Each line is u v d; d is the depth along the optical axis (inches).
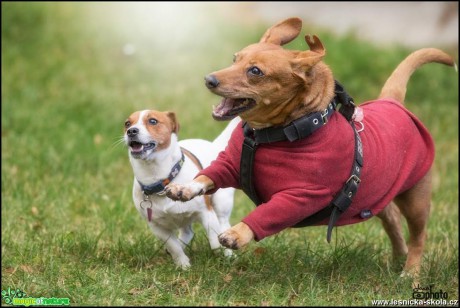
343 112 327.6
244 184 323.0
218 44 872.3
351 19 965.8
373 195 333.1
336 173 313.0
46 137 621.9
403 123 351.9
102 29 883.4
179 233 409.1
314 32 884.0
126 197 496.1
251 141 316.2
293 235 437.7
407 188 364.2
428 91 772.6
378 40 916.0
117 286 331.9
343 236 424.5
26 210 470.9
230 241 299.3
